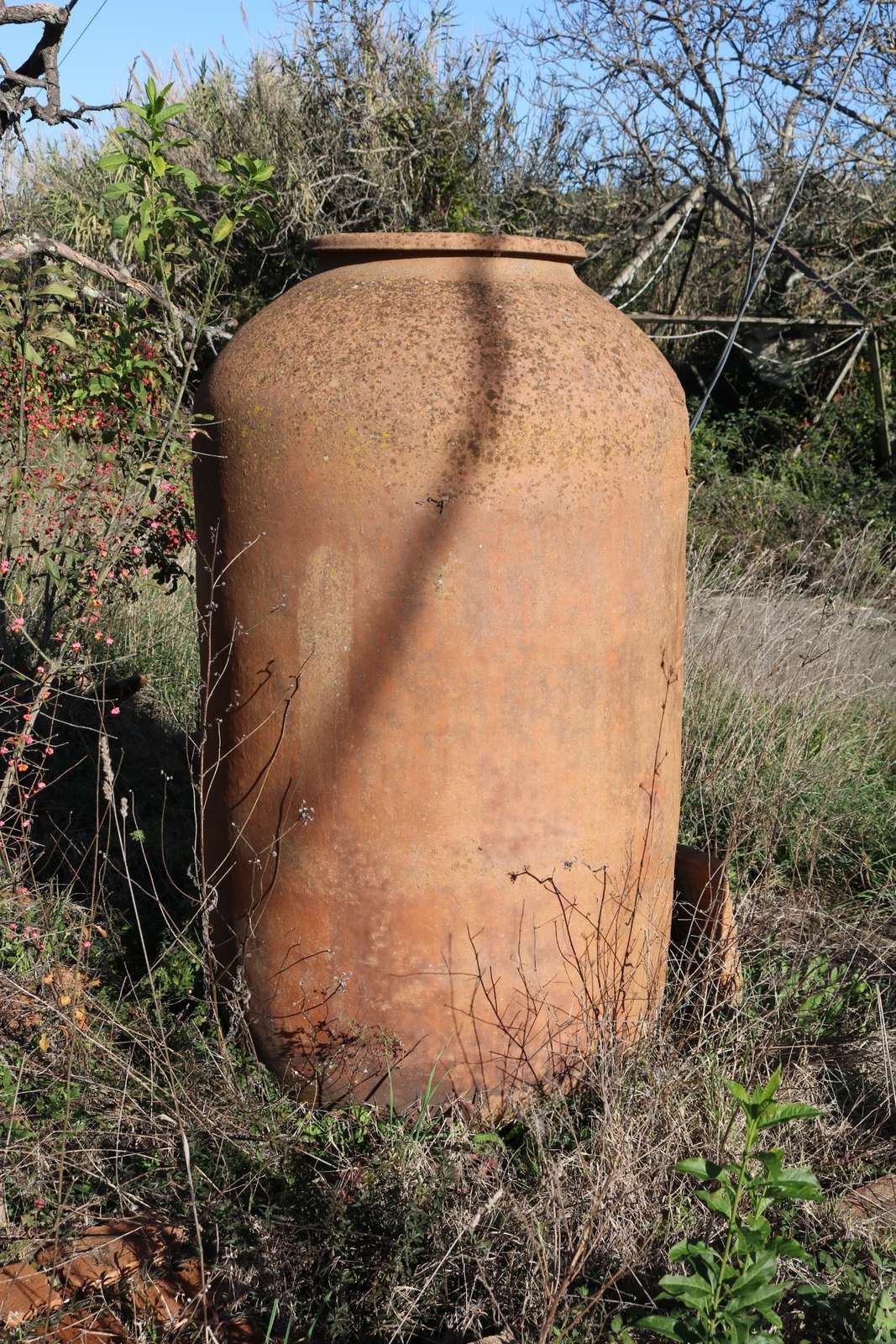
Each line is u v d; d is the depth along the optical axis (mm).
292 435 2381
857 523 8797
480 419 2293
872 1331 1885
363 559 2350
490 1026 2523
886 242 10383
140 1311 2068
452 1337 2012
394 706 2381
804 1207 2293
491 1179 2293
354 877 2469
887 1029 2914
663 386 2584
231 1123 2424
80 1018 2594
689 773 4344
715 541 8211
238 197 3326
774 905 3604
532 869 2461
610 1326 1969
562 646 2396
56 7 3156
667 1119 2352
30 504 3754
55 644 4137
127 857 3549
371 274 2533
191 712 4605
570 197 11297
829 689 4848
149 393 3568
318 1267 2139
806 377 11000
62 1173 2264
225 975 2777
